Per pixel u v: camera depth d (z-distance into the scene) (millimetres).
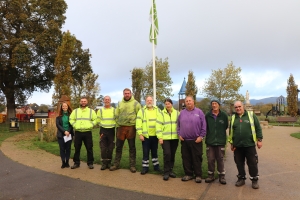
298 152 9430
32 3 25469
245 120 5605
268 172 6699
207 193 5141
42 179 6098
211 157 5852
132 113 6781
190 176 6023
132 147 6805
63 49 17734
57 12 26922
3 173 6641
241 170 5652
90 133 7188
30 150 9906
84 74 30484
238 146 5582
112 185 5645
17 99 33875
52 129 12461
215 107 5816
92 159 7195
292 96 37125
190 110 6016
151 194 5094
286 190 5301
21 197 4984
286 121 25797
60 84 17688
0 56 25047
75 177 6242
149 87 38094
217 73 39094
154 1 14984
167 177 6016
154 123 6535
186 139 5918
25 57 23812
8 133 16875
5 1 24328
